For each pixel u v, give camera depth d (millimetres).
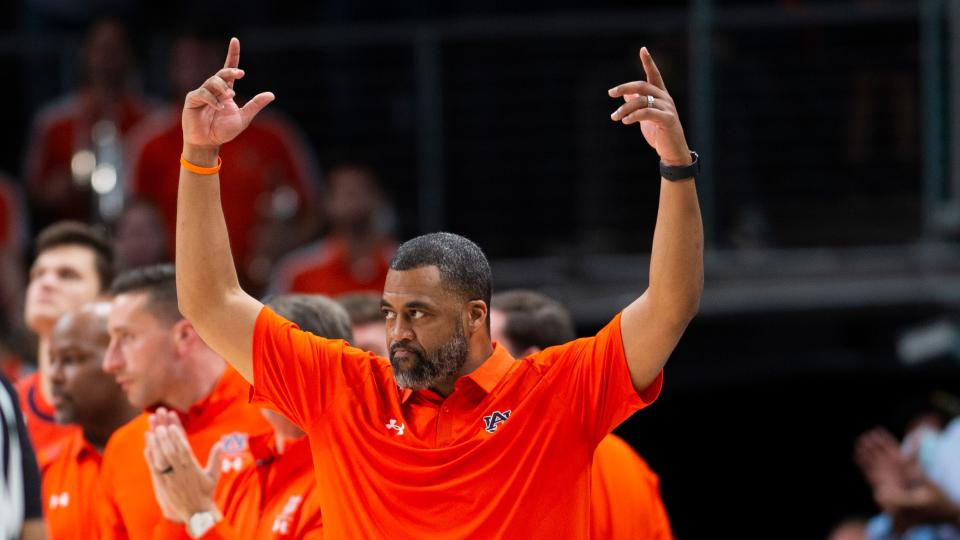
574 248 28891
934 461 23016
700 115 28891
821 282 27438
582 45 30031
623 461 15180
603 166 29688
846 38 29594
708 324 26641
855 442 26438
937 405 23938
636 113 10711
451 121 30266
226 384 15148
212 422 14992
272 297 14305
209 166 11438
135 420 15250
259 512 13758
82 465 15742
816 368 26516
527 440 11281
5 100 31250
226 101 11156
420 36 30125
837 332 26688
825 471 26469
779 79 29406
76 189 28688
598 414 11375
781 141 29406
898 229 29094
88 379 15914
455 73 30234
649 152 29656
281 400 11766
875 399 26438
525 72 30156
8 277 26562
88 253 18188
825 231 29094
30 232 28938
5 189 29016
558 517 11273
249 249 28109
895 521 22625
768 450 26531
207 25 28359
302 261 26969
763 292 26828
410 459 11281
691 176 10922
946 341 24812
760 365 26562
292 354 11672
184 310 11695
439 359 11203
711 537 26516
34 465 12617
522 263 29438
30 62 31219
